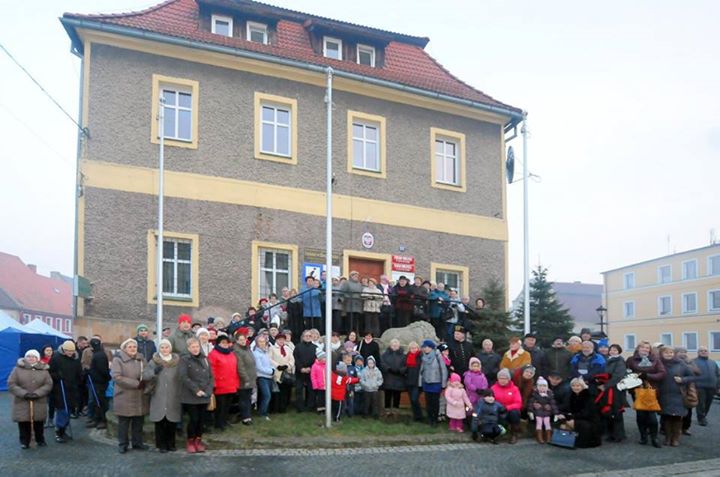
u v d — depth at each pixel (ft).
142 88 58.70
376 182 68.33
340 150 66.85
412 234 69.41
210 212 59.62
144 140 58.13
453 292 58.39
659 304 191.01
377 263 67.67
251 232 61.16
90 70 57.16
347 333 52.85
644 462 36.24
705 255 177.17
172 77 60.03
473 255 72.84
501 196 75.77
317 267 63.87
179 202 58.54
